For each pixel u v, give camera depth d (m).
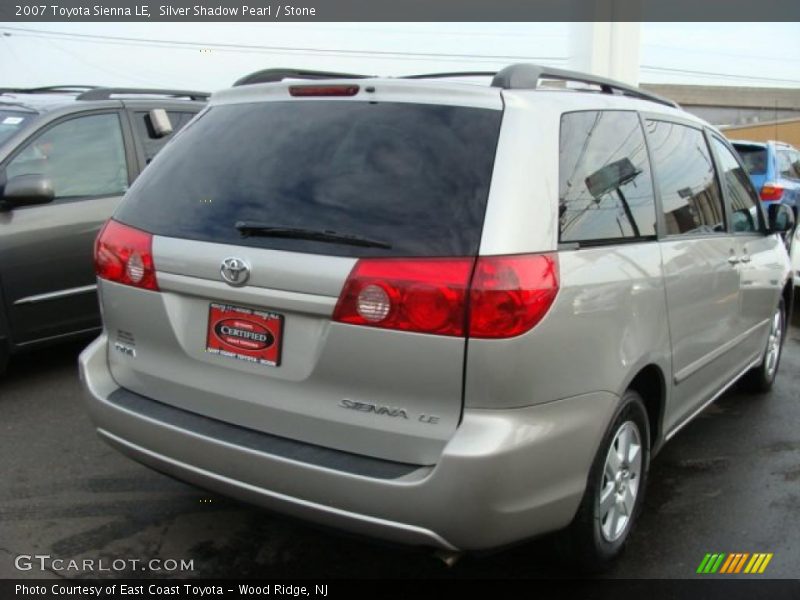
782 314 5.39
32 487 3.66
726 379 4.25
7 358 4.91
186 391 2.82
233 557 3.12
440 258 2.35
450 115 2.58
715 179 4.08
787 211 4.80
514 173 2.45
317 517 2.47
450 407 2.35
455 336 2.31
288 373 2.57
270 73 3.47
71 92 6.50
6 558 3.05
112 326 3.08
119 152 5.57
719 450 4.34
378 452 2.45
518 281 2.34
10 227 4.79
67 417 4.54
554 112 2.71
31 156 5.06
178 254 2.76
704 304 3.59
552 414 2.47
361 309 2.39
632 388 3.15
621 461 2.99
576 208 2.67
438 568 3.08
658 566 3.12
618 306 2.75
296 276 2.49
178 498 3.59
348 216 2.50
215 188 2.82
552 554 2.92
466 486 2.28
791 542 3.34
